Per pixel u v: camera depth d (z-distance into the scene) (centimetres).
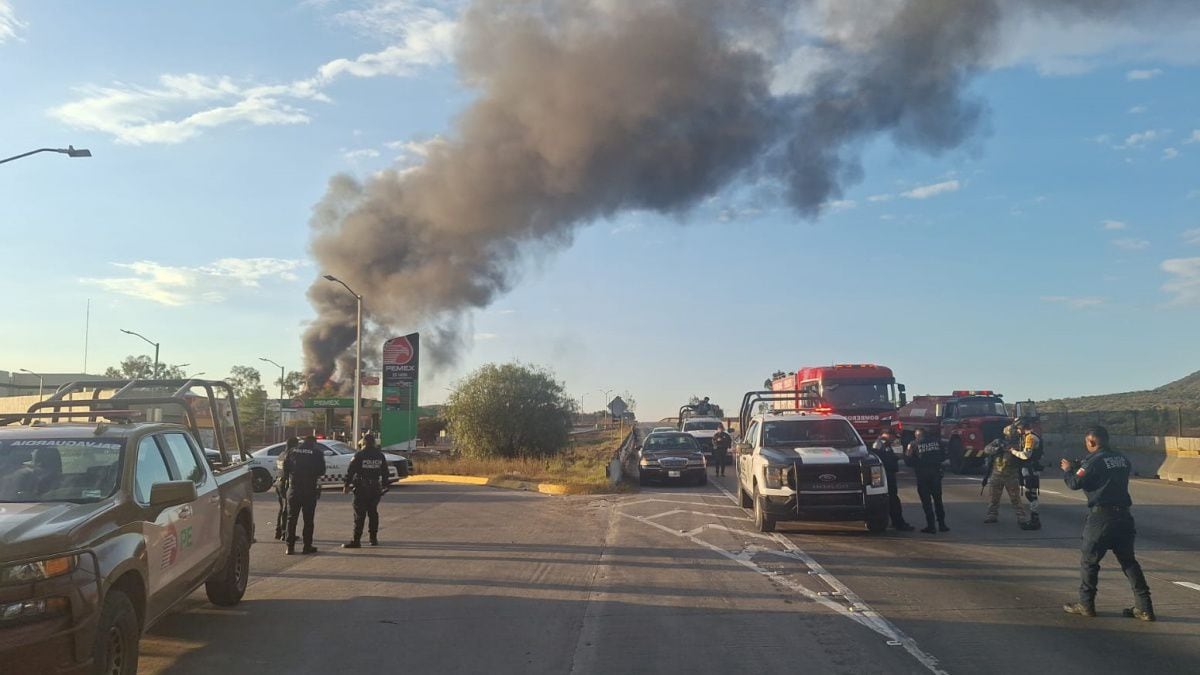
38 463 636
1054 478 2419
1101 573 1030
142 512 635
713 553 1212
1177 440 2625
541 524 1577
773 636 752
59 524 539
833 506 1341
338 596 947
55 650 502
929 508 1402
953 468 2698
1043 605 861
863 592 934
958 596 908
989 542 1296
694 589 960
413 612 865
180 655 713
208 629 798
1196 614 816
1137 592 799
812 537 1365
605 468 2575
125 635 578
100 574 538
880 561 1133
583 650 715
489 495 2247
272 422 6375
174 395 862
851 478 1348
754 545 1282
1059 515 1614
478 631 784
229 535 863
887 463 1434
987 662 663
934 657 679
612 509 1802
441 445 5856
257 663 689
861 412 2458
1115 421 3400
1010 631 758
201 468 814
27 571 496
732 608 863
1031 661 664
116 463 641
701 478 2497
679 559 1166
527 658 695
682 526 1511
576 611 861
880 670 647
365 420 4662
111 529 579
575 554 1219
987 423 2569
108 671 555
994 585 966
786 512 1355
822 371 2536
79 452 647
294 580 1046
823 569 1075
